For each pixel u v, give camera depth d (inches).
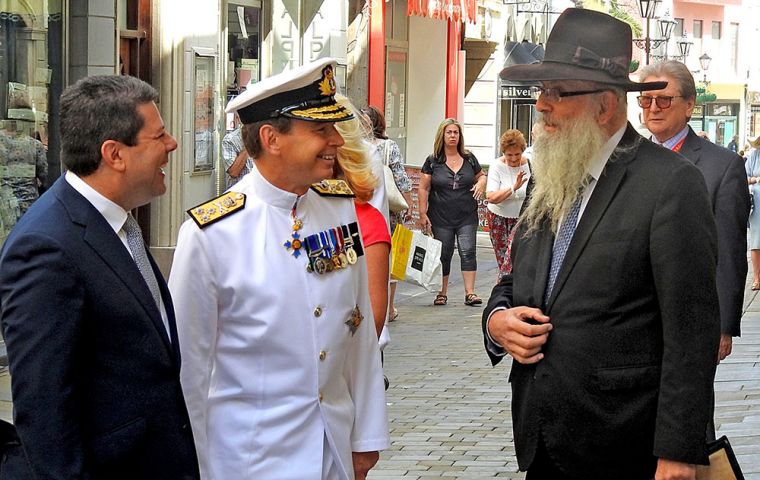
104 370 118.7
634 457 138.6
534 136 147.0
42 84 401.7
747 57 1886.1
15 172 381.7
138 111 120.6
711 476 140.9
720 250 190.4
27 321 114.0
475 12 797.2
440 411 301.4
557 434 140.7
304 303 134.6
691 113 196.1
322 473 135.3
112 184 121.0
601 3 1198.9
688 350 132.8
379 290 165.3
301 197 137.0
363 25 681.6
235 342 134.4
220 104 522.6
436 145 477.7
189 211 134.9
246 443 133.8
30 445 113.4
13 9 383.2
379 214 167.5
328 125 133.9
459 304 486.9
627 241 135.9
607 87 139.9
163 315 127.0
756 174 535.5
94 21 423.2
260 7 574.9
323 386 135.6
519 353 142.9
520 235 151.6
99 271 117.8
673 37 1727.4
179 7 479.8
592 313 137.9
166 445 122.1
